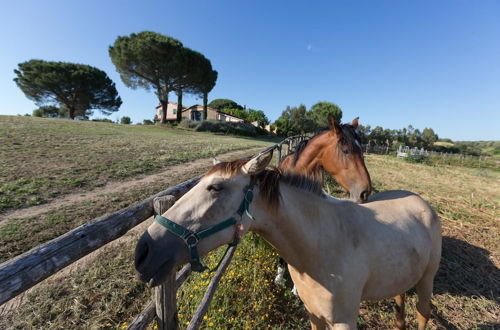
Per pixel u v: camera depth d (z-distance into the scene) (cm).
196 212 137
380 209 220
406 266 202
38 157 945
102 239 123
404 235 205
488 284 387
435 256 236
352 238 181
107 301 299
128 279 335
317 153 383
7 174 723
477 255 471
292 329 275
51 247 101
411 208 236
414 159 2264
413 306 323
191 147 1570
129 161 1017
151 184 750
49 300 295
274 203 155
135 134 2045
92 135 1644
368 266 183
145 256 129
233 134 3325
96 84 3456
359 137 375
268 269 317
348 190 364
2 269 83
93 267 357
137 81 2967
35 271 90
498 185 1284
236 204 144
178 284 202
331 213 184
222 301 273
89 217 509
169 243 131
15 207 530
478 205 814
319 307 178
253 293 282
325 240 172
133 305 297
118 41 2745
